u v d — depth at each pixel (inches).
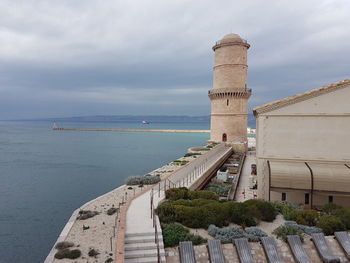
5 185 1856.5
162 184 996.6
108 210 699.4
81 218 650.8
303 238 583.8
